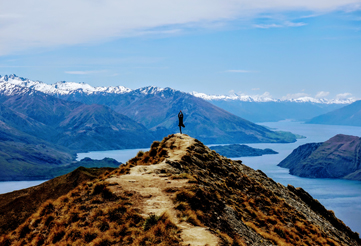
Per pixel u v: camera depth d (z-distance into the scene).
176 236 20.08
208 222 24.19
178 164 40.56
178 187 29.06
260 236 28.27
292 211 44.12
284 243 29.86
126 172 36.75
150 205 25.47
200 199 27.16
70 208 26.53
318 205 61.50
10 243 25.64
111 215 23.77
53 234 23.45
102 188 28.30
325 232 43.75
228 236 22.52
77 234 22.50
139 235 20.83
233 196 39.53
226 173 47.84
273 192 51.38
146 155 48.50
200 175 41.12
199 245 18.94
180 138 57.50
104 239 20.78
